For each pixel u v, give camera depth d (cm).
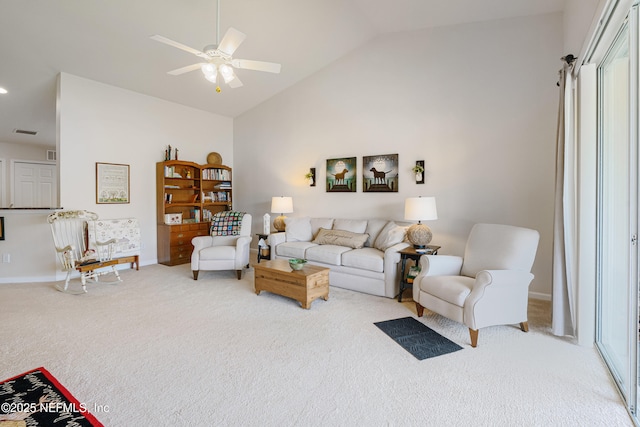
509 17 370
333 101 518
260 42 443
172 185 574
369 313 319
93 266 396
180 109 588
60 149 440
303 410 175
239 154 664
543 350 244
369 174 482
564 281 266
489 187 387
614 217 247
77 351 238
